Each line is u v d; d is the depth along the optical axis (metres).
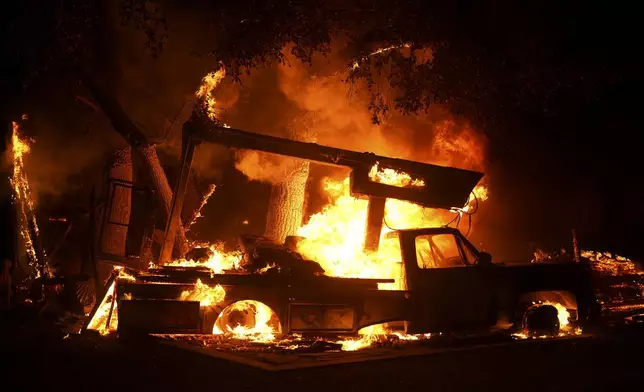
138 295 9.36
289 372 7.42
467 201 11.51
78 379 7.05
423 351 8.87
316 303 9.82
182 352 8.42
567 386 7.35
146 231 12.54
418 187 11.34
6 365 7.67
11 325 10.48
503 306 10.33
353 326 9.91
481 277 10.30
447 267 10.51
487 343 9.62
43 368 7.54
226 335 9.52
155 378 7.12
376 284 10.13
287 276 9.83
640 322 11.53
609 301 13.69
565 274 10.66
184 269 9.77
